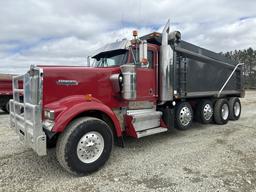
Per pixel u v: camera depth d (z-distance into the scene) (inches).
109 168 158.2
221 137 239.0
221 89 319.0
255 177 141.6
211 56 300.5
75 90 168.2
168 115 228.8
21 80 171.0
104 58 217.6
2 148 200.8
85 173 147.9
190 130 275.1
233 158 174.4
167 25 217.5
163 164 164.1
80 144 145.9
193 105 287.3
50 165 163.8
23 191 127.3
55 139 160.4
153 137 241.3
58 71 160.2
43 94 153.6
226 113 318.0
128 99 185.9
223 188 127.7
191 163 165.2
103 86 183.3
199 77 277.4
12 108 187.3
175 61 235.0
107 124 167.6
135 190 127.2
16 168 158.6
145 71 209.9
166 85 222.1
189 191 124.9
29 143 148.4
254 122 328.2
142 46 191.8
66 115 143.6
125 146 208.7
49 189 129.7
